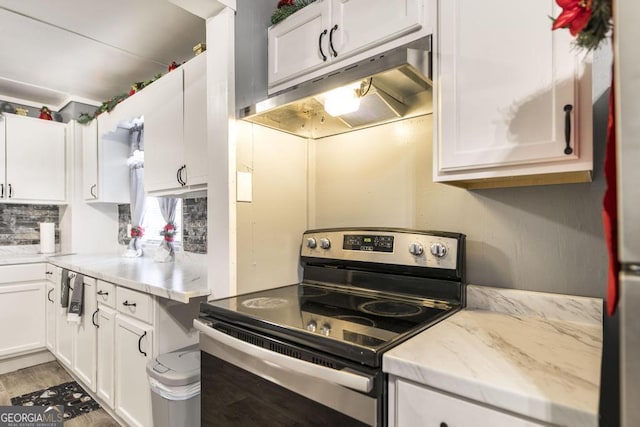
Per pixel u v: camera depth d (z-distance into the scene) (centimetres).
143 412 180
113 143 320
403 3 129
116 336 203
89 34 223
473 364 79
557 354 85
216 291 162
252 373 111
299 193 188
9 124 307
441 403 77
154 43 235
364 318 115
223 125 159
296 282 184
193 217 269
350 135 181
